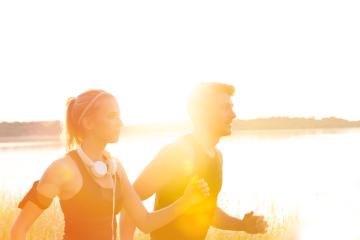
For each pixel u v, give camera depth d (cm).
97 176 236
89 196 234
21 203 230
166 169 287
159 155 290
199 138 298
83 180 234
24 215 228
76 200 233
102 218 238
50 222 770
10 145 15750
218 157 310
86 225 235
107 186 240
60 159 234
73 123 242
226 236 743
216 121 296
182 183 291
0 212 864
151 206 1552
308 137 15512
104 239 239
